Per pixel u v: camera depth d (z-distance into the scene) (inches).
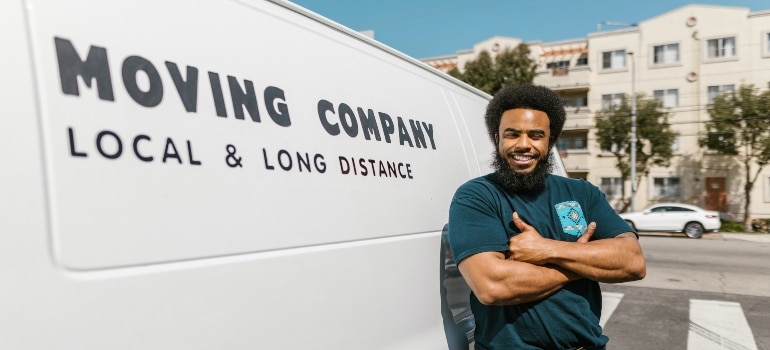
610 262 68.6
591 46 1144.8
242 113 51.9
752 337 208.2
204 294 45.4
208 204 46.8
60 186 37.6
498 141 77.3
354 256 62.6
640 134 972.6
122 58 43.1
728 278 354.3
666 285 325.4
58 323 36.5
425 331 77.0
